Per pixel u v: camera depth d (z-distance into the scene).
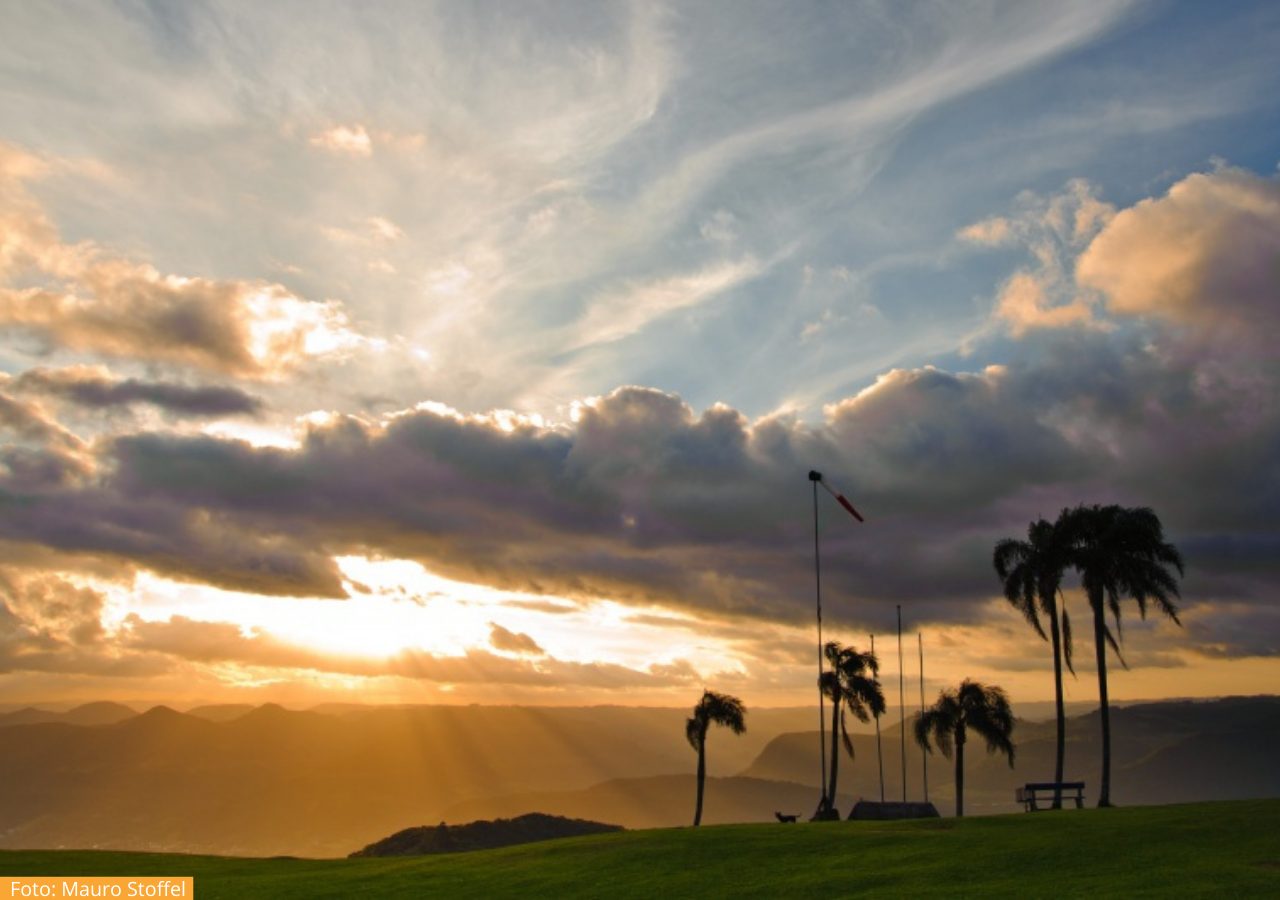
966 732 90.62
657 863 44.47
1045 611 78.00
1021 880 35.94
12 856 60.12
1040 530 78.06
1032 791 69.19
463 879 45.03
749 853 45.25
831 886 37.31
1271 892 31.53
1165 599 72.75
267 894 44.47
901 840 45.84
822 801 85.75
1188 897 31.39
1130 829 44.44
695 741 99.88
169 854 63.53
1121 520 73.31
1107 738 71.44
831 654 89.38
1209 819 46.34
